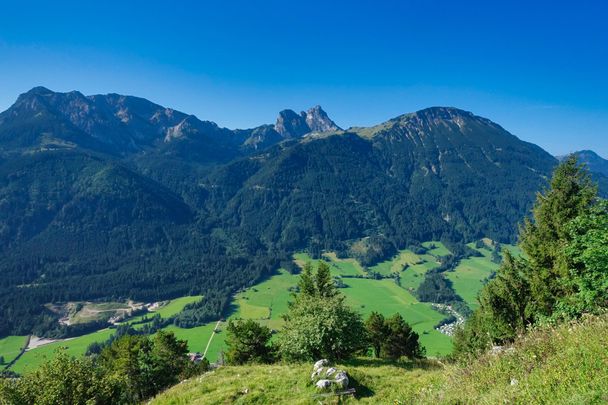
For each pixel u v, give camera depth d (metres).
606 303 18.83
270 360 51.66
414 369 25.80
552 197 30.06
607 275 19.08
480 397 10.87
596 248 19.31
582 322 12.64
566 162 30.05
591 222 20.70
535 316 27.34
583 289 20.25
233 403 19.58
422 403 12.74
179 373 54.78
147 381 51.03
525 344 12.79
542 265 28.91
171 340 55.12
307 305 34.00
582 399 8.02
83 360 29.17
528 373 10.90
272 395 19.62
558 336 12.26
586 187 28.69
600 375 8.64
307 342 30.72
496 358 12.99
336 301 33.47
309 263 51.94
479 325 41.28
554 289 27.73
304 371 22.70
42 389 25.86
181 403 21.55
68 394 26.05
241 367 28.86
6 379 26.20
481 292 34.69
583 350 10.15
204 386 23.28
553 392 9.01
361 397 18.34
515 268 31.56
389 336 60.47
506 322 30.05
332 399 18.03
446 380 13.69
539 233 30.33
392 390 18.30
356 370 21.80
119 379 31.59
